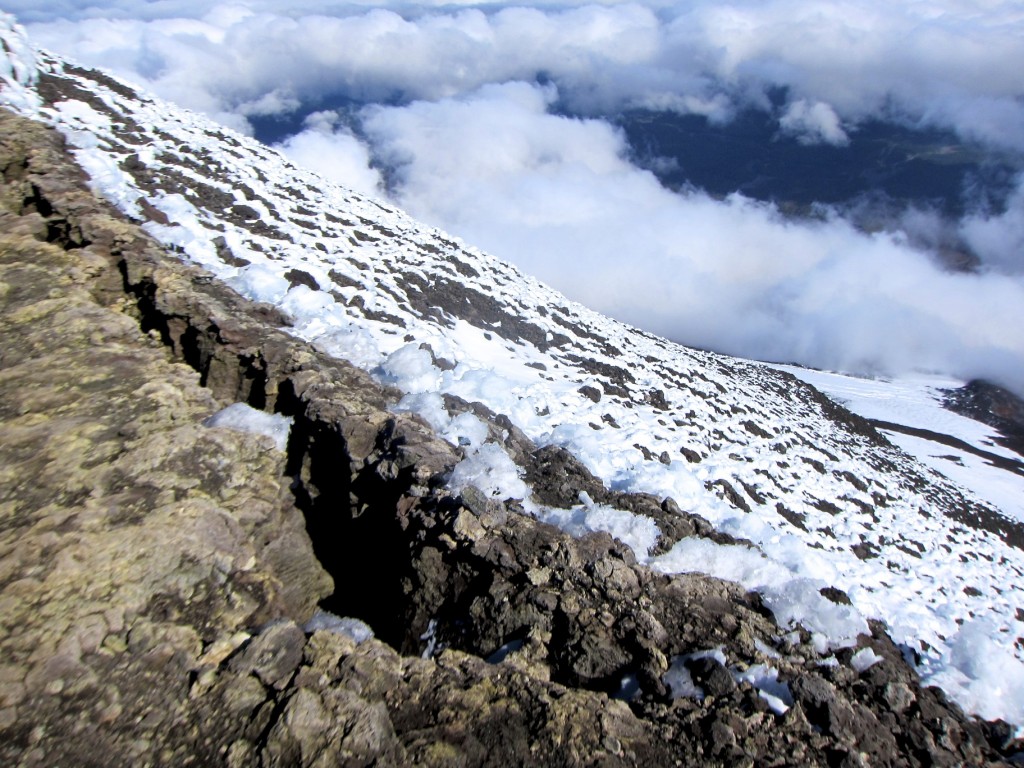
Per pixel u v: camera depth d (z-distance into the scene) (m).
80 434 9.16
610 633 8.19
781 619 9.29
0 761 5.26
